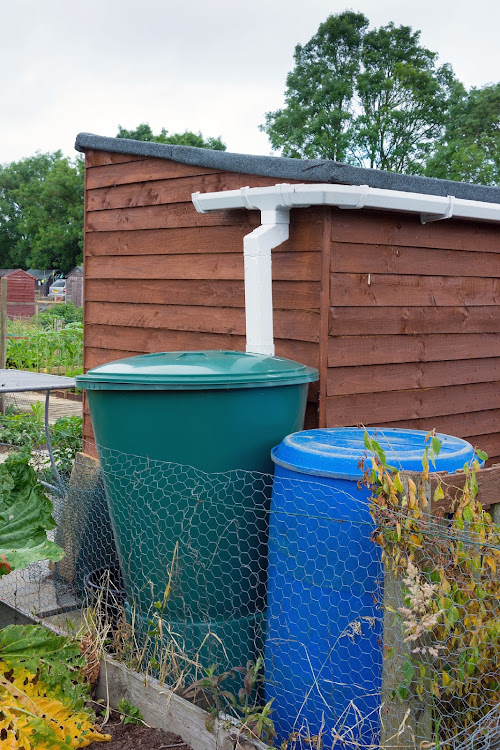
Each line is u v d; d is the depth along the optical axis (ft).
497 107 140.56
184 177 15.53
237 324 14.56
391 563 8.13
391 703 8.19
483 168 127.44
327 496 9.10
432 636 8.16
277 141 151.33
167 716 9.96
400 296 14.03
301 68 155.43
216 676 9.90
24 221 240.32
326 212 12.53
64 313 95.04
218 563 11.08
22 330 65.00
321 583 9.19
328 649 9.20
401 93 145.69
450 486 8.46
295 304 13.17
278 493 9.89
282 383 10.96
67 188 221.66
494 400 16.62
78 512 14.35
